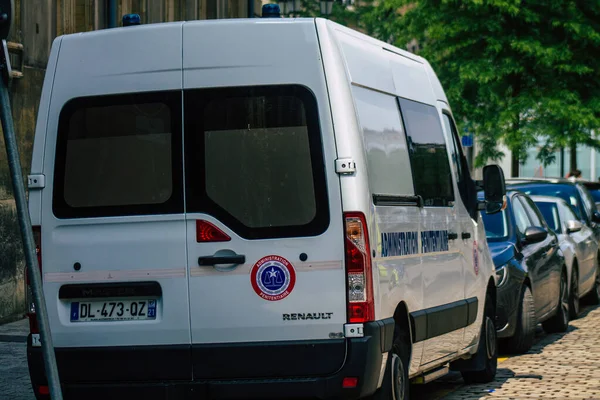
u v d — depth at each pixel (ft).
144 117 32.17
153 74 32.12
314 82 31.32
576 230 74.74
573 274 73.36
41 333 25.91
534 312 56.08
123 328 32.04
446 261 39.75
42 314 25.95
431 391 44.78
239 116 31.60
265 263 31.27
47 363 25.95
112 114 32.42
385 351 31.86
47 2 74.74
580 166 229.25
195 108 31.81
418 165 37.73
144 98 32.14
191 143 31.78
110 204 32.24
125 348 31.99
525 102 134.10
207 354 31.48
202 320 31.58
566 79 136.15
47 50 74.54
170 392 31.68
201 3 110.73
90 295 32.30
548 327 66.23
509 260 55.31
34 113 72.59
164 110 31.99
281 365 31.14
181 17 104.78
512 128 137.39
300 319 31.12
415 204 36.52
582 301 84.84
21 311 69.10
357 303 30.94
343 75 31.58
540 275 59.72
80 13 81.82
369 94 33.78
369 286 31.01
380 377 32.14
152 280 31.94
